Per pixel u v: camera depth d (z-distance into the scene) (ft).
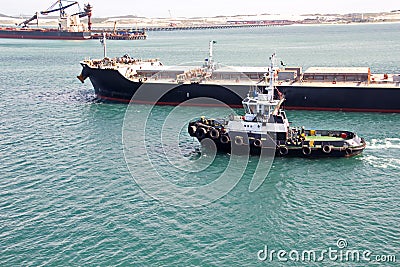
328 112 291.79
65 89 387.75
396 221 144.97
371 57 595.47
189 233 139.44
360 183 176.24
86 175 183.73
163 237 136.98
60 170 189.37
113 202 159.33
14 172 187.01
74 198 162.30
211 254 128.57
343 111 292.40
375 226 142.10
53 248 130.62
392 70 453.17
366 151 212.43
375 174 184.85
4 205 156.25
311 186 174.29
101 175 183.73
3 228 140.87
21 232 138.72
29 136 240.53
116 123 265.75
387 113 285.02
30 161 200.34
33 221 145.38
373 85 290.35
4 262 123.85
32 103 327.67
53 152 212.84
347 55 637.30
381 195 164.86
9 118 281.13
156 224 144.46
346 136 209.97
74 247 131.23
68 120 275.39
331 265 123.13
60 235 137.28
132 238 136.15
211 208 155.63
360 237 136.15
